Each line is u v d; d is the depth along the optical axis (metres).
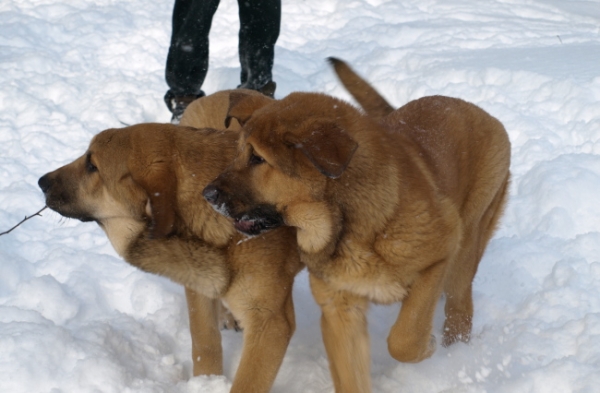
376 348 2.70
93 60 4.84
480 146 2.69
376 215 2.35
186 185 2.41
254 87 3.74
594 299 2.72
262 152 2.32
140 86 4.33
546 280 2.85
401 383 2.54
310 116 2.33
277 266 2.43
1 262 2.86
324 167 2.21
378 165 2.36
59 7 5.73
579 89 3.71
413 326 2.43
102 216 2.47
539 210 3.12
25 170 3.46
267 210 2.37
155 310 2.79
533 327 2.65
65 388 2.44
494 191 2.72
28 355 2.47
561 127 3.56
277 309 2.44
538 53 4.46
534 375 2.45
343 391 2.46
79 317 2.73
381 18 5.74
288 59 4.82
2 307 2.63
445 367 2.59
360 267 2.38
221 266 2.42
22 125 3.81
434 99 2.73
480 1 6.16
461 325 2.70
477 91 3.91
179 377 2.59
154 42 5.09
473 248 2.68
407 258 2.37
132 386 2.47
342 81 2.81
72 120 3.83
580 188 3.14
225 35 5.40
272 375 2.43
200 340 2.54
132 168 2.39
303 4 6.05
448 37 5.02
